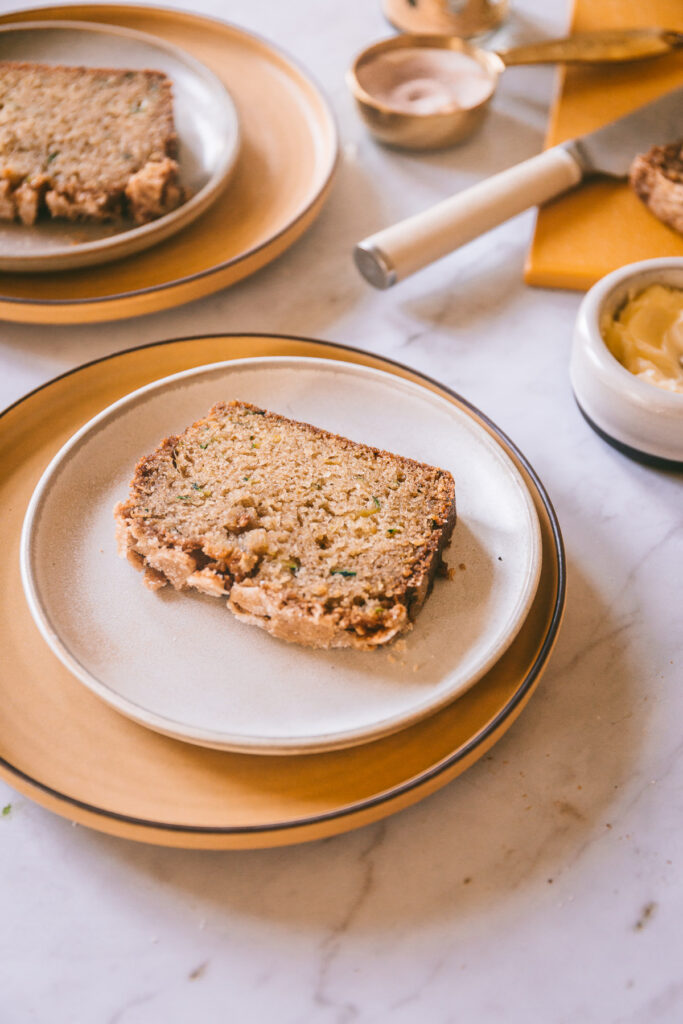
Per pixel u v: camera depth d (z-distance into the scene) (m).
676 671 0.56
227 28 0.82
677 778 0.53
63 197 0.69
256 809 0.49
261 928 0.49
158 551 0.54
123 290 0.68
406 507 0.56
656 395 0.59
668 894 0.50
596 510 0.61
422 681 0.52
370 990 0.48
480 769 0.53
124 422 0.60
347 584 0.54
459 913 0.50
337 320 0.69
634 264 0.63
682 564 0.59
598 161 0.72
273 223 0.71
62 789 0.50
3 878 0.50
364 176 0.77
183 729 0.50
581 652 0.56
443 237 0.67
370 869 0.51
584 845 0.51
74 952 0.49
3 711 0.52
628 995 0.48
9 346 0.67
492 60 0.77
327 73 0.84
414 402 0.61
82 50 0.80
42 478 0.57
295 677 0.52
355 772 0.50
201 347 0.63
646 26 0.86
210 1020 0.47
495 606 0.54
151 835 0.48
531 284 0.71
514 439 0.64
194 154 0.74
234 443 0.59
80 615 0.54
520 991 0.48
